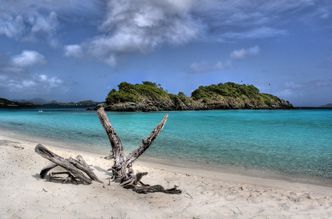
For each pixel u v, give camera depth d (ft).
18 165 41.06
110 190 32.60
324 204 30.48
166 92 415.64
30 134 96.58
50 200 28.35
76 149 66.49
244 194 33.37
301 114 306.14
